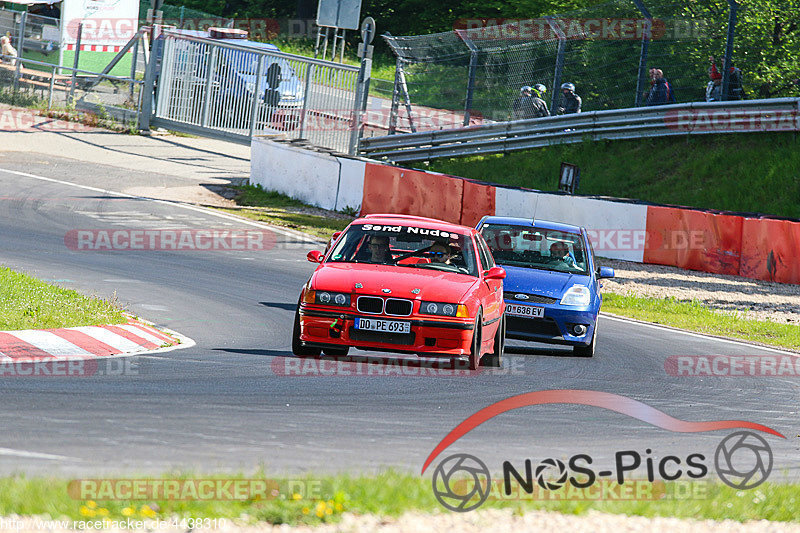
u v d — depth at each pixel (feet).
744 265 246.27
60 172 293.23
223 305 156.56
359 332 112.16
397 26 593.42
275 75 341.00
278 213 273.54
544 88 345.10
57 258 183.62
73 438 72.38
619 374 129.49
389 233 126.31
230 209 271.28
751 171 299.58
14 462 63.98
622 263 254.68
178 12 543.39
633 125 326.24
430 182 272.92
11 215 225.15
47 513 52.16
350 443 79.61
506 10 544.21
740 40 339.98
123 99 376.27
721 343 167.73
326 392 99.40
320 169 290.56
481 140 344.49
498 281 130.52
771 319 199.31
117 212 245.45
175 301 155.12
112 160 321.93
